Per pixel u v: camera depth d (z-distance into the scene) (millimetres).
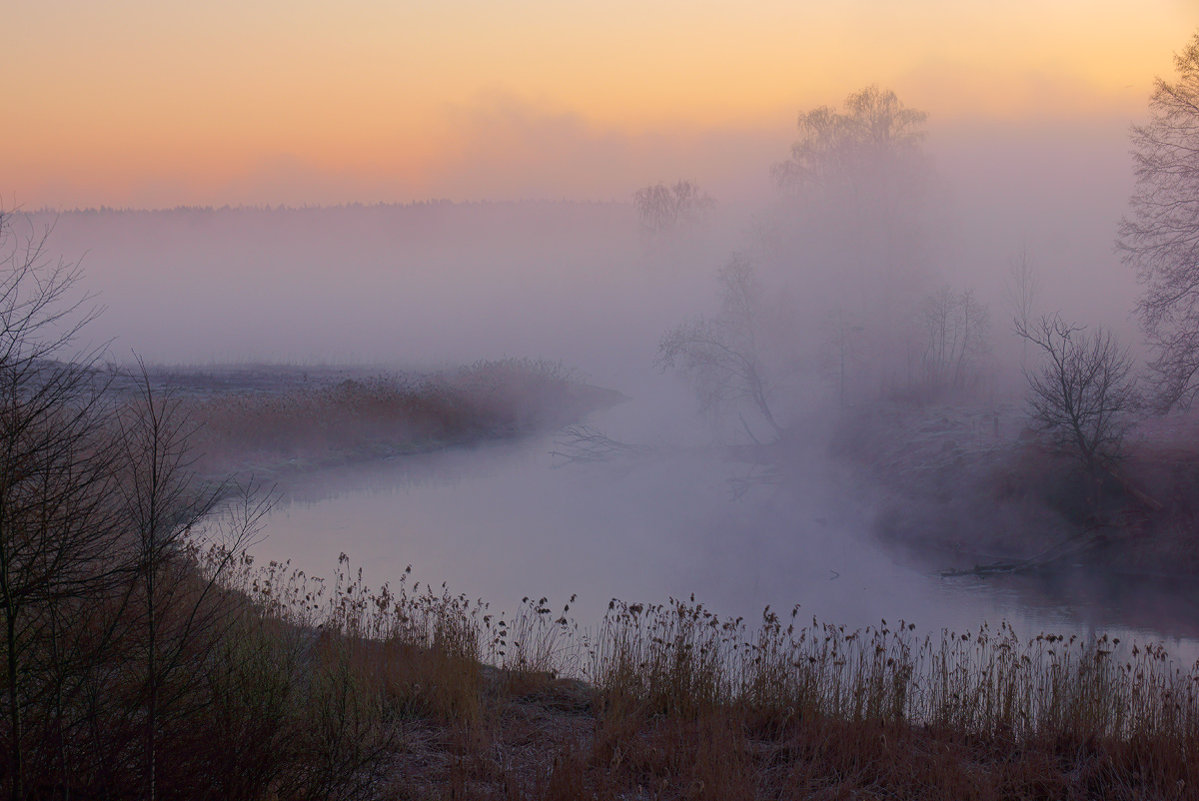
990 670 9211
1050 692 9156
